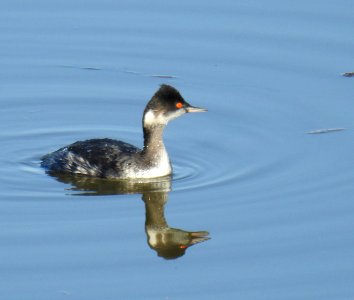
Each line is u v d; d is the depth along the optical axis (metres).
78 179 16.23
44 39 21.23
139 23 21.77
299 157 17.00
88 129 18.34
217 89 19.58
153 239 14.18
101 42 21.19
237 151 17.33
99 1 22.58
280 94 19.31
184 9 22.23
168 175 16.31
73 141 17.83
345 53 20.44
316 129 18.03
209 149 17.47
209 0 22.56
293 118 18.48
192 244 14.09
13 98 19.31
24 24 21.70
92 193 15.72
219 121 18.52
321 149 17.27
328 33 21.08
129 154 16.23
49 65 20.50
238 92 19.47
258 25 21.48
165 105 15.95
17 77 20.08
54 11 22.22
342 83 19.59
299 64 20.25
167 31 21.45
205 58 20.58
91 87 19.78
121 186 15.99
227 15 21.94
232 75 20.03
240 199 15.47
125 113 18.95
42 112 18.89
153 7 22.39
